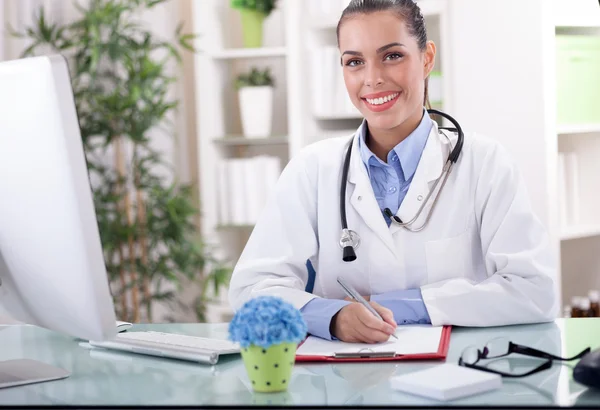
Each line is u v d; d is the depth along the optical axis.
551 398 1.03
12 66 1.13
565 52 3.24
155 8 4.09
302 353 1.33
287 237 1.76
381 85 1.67
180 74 4.19
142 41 4.00
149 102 3.63
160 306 4.15
